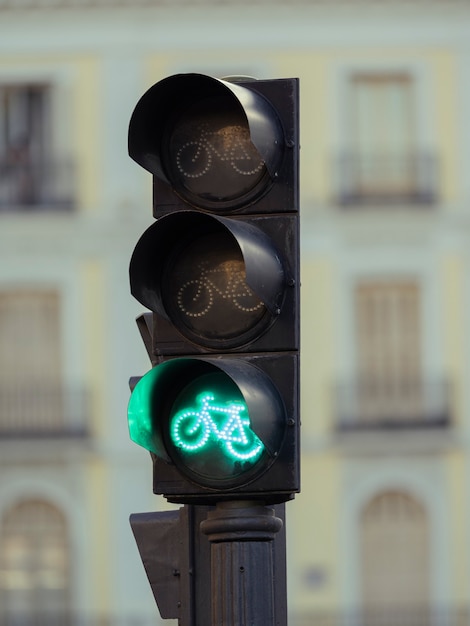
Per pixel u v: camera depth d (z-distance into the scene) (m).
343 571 42.47
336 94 44.00
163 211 8.35
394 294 43.78
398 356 43.56
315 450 42.94
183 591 8.77
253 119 8.10
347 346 43.50
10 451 42.72
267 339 8.07
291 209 8.21
